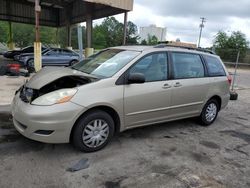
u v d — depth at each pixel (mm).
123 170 3244
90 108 3461
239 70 23562
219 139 4672
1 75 10344
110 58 4324
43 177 2949
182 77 4652
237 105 7910
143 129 4855
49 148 3674
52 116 3180
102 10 16953
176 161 3611
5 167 3100
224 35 39906
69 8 21641
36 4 11023
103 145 3770
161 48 4449
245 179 3281
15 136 4020
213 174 3334
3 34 53719
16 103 3613
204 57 5227
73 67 4758
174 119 4691
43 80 3707
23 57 13406
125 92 3779
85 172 3125
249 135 5055
